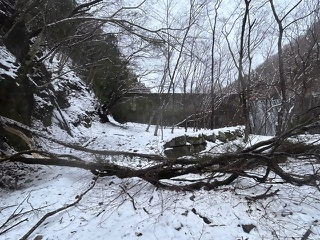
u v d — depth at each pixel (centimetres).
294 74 1448
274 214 469
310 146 623
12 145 852
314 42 1220
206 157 594
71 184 647
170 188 553
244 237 404
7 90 926
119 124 1964
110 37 1549
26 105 1024
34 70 1201
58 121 1305
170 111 2002
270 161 518
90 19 1003
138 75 1839
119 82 1883
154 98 2097
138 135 1527
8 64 993
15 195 641
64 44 1253
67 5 1309
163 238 408
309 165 655
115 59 1792
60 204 552
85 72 2028
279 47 928
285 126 895
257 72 1831
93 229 453
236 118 1709
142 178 594
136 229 432
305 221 450
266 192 516
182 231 422
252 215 460
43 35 1016
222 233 410
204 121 1833
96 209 515
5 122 791
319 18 1308
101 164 636
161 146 959
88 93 1922
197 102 1986
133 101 2184
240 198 513
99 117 1870
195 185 562
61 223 485
